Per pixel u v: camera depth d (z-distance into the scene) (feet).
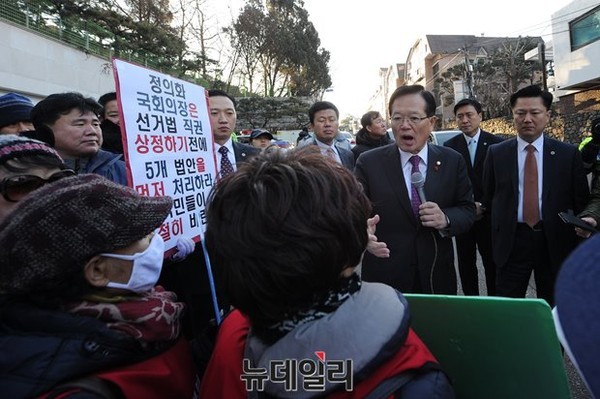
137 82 5.48
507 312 3.17
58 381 2.40
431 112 7.04
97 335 2.63
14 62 39.55
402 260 6.99
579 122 45.55
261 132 20.59
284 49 97.40
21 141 4.22
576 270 1.71
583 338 1.55
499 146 8.82
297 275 2.29
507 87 84.69
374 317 2.49
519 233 8.19
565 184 7.80
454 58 118.83
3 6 39.17
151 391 2.83
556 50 56.85
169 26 60.80
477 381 3.35
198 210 6.53
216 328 4.32
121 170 7.30
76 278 2.75
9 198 4.09
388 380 2.39
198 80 67.21
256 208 2.36
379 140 15.24
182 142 6.31
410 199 7.04
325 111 13.15
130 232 2.83
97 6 50.29
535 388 3.11
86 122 6.87
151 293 3.32
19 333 2.60
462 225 6.83
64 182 2.84
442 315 3.43
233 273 2.42
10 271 2.56
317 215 2.33
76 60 47.93
